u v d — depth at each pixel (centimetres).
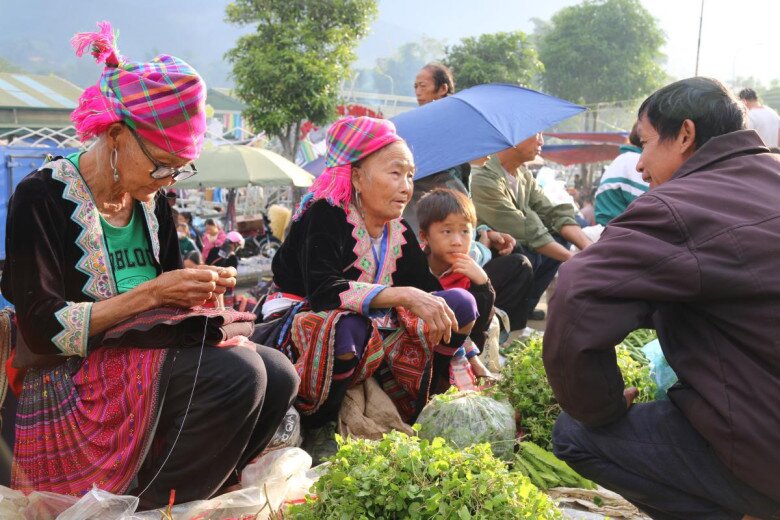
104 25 267
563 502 327
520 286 534
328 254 348
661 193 246
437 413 339
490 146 530
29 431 273
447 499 243
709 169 253
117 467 265
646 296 235
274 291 394
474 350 407
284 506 281
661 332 260
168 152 265
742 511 244
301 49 2438
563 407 258
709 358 238
